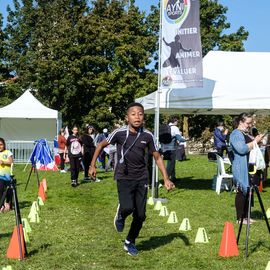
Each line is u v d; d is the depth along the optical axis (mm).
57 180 18094
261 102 13148
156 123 13180
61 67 37094
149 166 15023
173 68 12531
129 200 6742
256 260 6773
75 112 38469
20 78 39750
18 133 30859
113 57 38219
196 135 40938
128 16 38719
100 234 8516
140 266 6531
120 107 38812
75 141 15969
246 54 14484
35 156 16000
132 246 7109
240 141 8578
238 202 9023
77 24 37531
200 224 9422
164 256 7023
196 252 7246
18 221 6941
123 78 37281
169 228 9062
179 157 24328
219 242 7863
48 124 30969
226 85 13297
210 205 11898
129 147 6742
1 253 7156
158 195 13227
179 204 12070
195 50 12266
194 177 18719
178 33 12367
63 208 11562
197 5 12180
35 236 8352
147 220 9930
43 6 42469
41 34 40438
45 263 6648
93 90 37812
